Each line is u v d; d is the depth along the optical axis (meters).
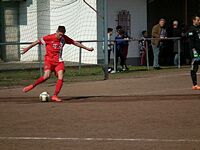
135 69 28.66
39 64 27.19
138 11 33.38
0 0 34.22
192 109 15.36
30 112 15.35
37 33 34.69
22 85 22.56
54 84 22.78
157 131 12.34
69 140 11.52
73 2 33.31
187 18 34.75
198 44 19.50
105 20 24.75
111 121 13.68
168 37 30.03
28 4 34.69
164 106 15.97
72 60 32.22
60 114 14.89
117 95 18.56
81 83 22.50
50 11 34.50
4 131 12.64
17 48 33.09
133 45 32.94
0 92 20.22
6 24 34.50
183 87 20.39
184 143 11.07
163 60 31.36
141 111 15.13
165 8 34.75
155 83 21.91
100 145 10.98
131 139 11.51
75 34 33.28
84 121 13.74
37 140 11.58
